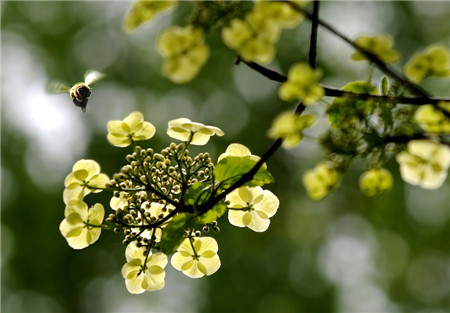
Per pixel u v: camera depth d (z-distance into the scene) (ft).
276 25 7.27
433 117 8.65
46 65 61.41
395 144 8.98
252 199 10.21
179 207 9.31
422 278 53.98
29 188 55.16
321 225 55.83
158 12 7.34
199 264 10.23
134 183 10.04
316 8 7.45
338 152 8.70
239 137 56.29
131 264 10.01
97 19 63.93
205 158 10.08
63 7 63.57
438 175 9.61
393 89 8.50
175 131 10.02
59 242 52.90
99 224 9.75
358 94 8.44
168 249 8.99
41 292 53.31
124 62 60.64
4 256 53.47
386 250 55.01
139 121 9.84
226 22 7.23
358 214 55.36
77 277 53.21
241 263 52.26
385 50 8.02
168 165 9.92
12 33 62.80
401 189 52.44
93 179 9.80
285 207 55.26
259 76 58.39
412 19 58.44
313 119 7.84
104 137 54.80
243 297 51.11
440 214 53.78
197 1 7.28
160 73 57.98
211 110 57.31
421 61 8.38
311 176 9.04
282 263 53.93
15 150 57.88
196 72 7.20
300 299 53.21
